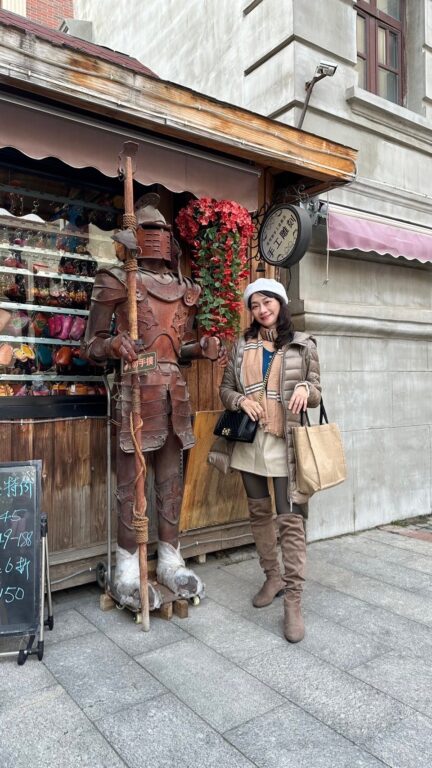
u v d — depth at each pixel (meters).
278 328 3.00
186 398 3.15
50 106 2.71
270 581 3.20
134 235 2.68
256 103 4.80
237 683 2.39
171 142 3.16
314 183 4.12
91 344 2.93
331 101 4.69
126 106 2.86
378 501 4.97
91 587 3.48
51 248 3.47
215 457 3.18
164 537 3.24
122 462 3.06
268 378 2.97
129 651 2.66
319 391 2.97
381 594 3.40
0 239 3.30
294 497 2.79
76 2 8.90
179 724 2.12
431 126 5.41
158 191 3.77
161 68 6.38
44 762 1.91
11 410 3.18
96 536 3.49
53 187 3.47
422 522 5.12
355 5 5.23
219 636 2.82
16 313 3.34
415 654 2.67
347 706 2.24
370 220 4.76
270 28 4.64
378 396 4.98
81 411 3.42
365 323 4.73
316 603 3.26
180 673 2.47
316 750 1.98
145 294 2.95
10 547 2.62
